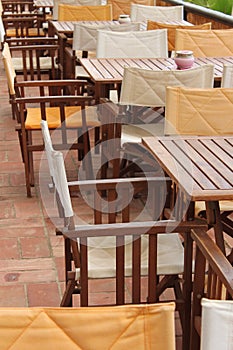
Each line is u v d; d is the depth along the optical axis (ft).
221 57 14.61
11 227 11.78
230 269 5.67
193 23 21.15
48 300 9.37
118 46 14.94
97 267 7.36
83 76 16.63
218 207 7.75
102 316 4.42
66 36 17.74
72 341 4.42
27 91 21.17
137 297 6.91
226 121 9.64
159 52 15.20
